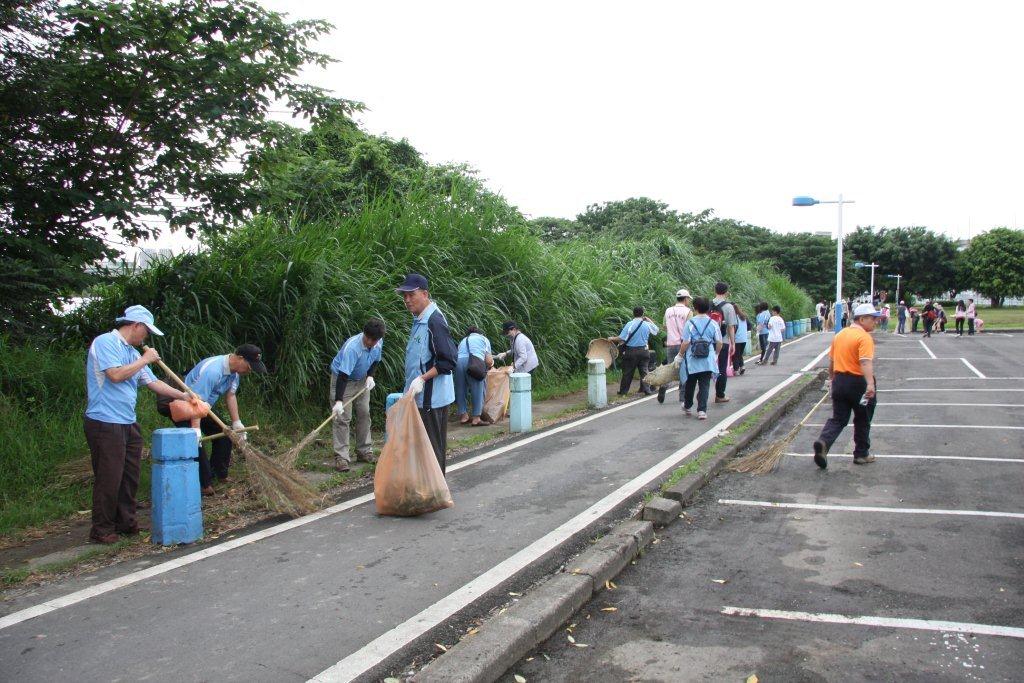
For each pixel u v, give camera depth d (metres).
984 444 8.39
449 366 6.07
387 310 9.82
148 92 8.23
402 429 5.77
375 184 15.03
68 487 6.11
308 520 5.73
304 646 3.60
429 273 10.81
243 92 8.28
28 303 7.48
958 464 7.42
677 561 4.89
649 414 10.91
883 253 69.94
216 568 4.68
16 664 3.41
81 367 7.18
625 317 16.62
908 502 6.11
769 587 4.39
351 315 9.21
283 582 4.43
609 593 4.39
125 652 3.53
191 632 3.75
